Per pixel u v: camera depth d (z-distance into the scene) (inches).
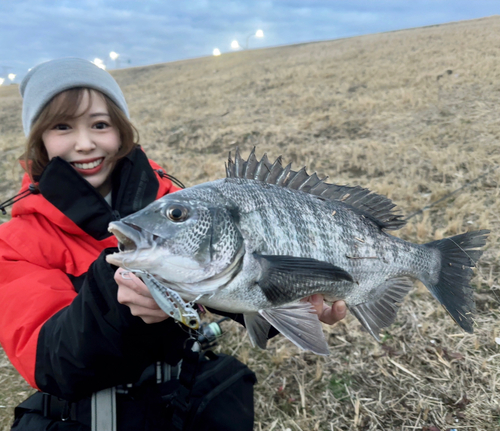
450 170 210.4
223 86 583.8
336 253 69.6
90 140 72.2
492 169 202.8
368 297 77.4
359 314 76.9
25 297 60.1
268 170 71.6
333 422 96.7
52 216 68.6
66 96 68.2
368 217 77.5
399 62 492.7
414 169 215.9
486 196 181.9
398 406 98.0
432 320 121.3
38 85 71.1
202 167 275.0
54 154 72.1
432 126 278.5
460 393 98.6
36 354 55.3
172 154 318.3
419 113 310.2
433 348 111.6
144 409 64.6
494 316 118.0
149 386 68.3
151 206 56.9
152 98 602.9
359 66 522.6
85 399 63.6
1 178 298.0
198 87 620.1
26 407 67.2
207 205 58.5
